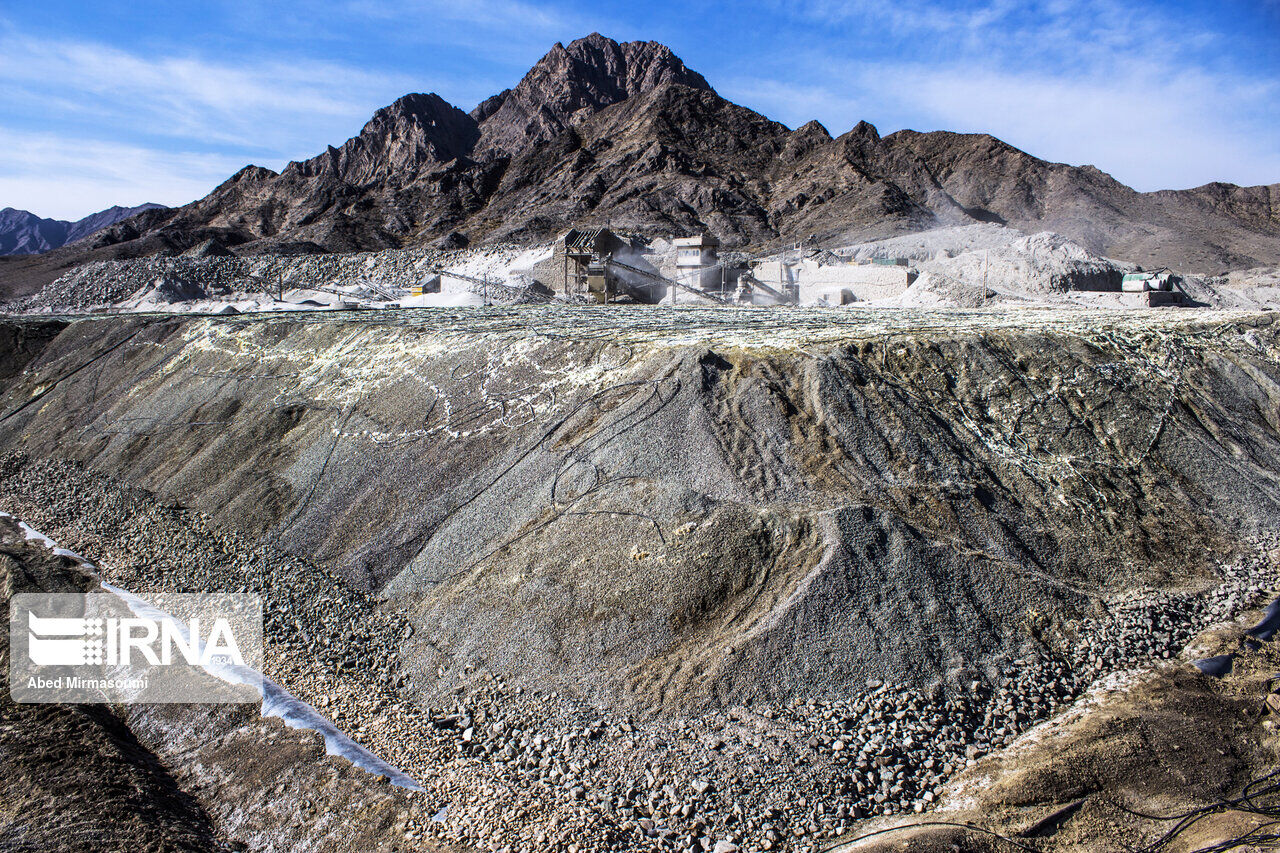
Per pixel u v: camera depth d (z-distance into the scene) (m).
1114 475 17.67
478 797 10.10
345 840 9.74
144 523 19.77
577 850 9.12
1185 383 22.06
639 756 10.41
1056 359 21.20
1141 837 9.10
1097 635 12.90
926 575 12.80
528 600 13.11
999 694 11.48
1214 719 11.09
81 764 10.99
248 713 12.27
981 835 9.09
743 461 15.11
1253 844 8.74
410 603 14.34
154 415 25.91
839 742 10.38
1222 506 17.70
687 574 12.73
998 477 16.52
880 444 16.02
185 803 10.80
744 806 9.60
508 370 20.30
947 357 20.22
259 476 20.20
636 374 17.98
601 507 14.45
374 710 12.07
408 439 19.02
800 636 11.70
